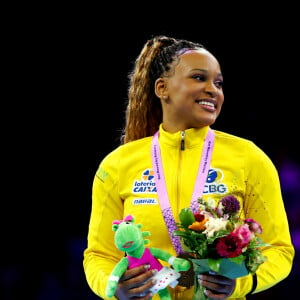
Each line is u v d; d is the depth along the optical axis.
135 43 26.83
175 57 10.68
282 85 26.84
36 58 27.52
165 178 10.31
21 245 26.92
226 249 8.41
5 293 25.19
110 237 10.74
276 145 26.66
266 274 9.71
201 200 8.99
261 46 26.72
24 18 26.94
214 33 26.45
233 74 27.02
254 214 10.20
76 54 27.41
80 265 26.20
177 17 26.27
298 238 24.66
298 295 22.84
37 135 27.95
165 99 10.84
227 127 27.02
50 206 27.69
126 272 9.12
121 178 10.60
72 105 27.89
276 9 26.22
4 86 27.70
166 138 10.59
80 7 26.75
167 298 9.43
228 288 8.98
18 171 27.78
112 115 27.67
